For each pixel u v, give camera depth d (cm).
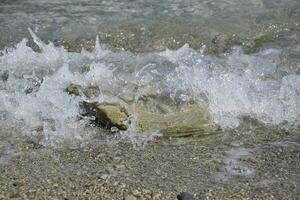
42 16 1372
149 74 1070
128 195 734
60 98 1008
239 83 1045
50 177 787
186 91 1010
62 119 968
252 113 991
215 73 1071
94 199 724
